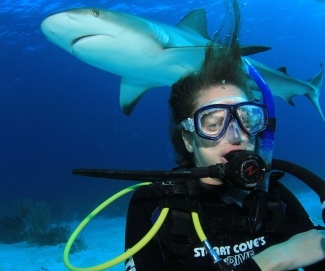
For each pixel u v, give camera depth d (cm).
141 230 181
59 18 398
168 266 161
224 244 174
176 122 207
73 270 169
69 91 6300
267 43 5353
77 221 1667
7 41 3372
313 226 168
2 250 1017
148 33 449
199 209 171
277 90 692
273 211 176
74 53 442
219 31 204
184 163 220
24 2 2534
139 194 192
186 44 537
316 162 3819
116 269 696
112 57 459
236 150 158
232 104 175
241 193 175
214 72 188
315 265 156
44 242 1032
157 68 503
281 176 187
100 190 2791
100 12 411
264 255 132
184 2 2914
